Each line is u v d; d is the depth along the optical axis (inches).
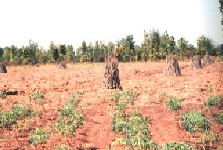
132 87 930.1
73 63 2849.4
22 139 473.1
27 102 746.2
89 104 708.0
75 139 471.5
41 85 1021.2
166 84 960.3
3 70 1609.3
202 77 1096.8
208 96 742.5
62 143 450.0
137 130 489.4
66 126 515.8
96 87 961.5
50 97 805.9
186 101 702.5
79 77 1270.9
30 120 571.2
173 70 1146.0
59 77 1286.9
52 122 569.6
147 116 584.7
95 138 490.3
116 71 898.7
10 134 495.5
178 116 587.2
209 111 608.1
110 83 892.6
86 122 568.1
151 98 742.5
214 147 451.2
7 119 564.7
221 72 1228.5
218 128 523.5
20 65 2790.4
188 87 886.4
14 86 997.2
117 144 448.1
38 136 465.4
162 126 536.7
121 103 665.6
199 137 488.1
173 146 412.2
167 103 642.2
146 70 1545.3
